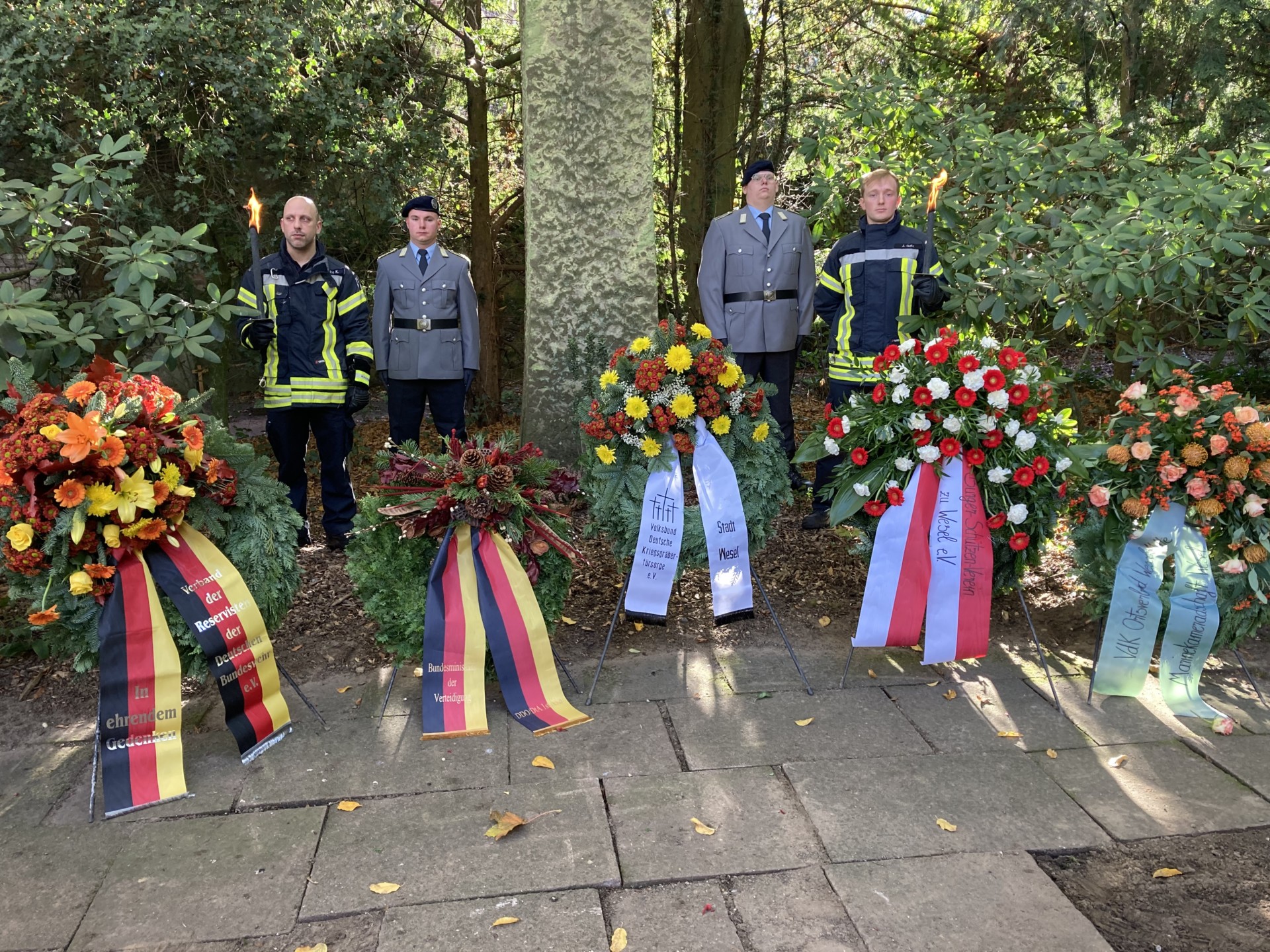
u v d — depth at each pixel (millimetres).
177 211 5668
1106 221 4230
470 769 2658
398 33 6086
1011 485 3047
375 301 4723
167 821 2434
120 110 4879
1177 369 3848
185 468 2666
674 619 3752
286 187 6262
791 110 9336
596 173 4742
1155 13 7891
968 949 1931
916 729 2873
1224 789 2537
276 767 2689
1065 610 3785
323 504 4520
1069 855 2264
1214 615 2998
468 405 9141
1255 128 7504
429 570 2986
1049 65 9430
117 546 2537
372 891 2133
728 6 8539
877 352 4379
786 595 3963
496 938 1976
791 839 2312
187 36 4871
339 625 3719
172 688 2613
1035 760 2688
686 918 2035
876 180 4312
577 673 3297
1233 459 2896
